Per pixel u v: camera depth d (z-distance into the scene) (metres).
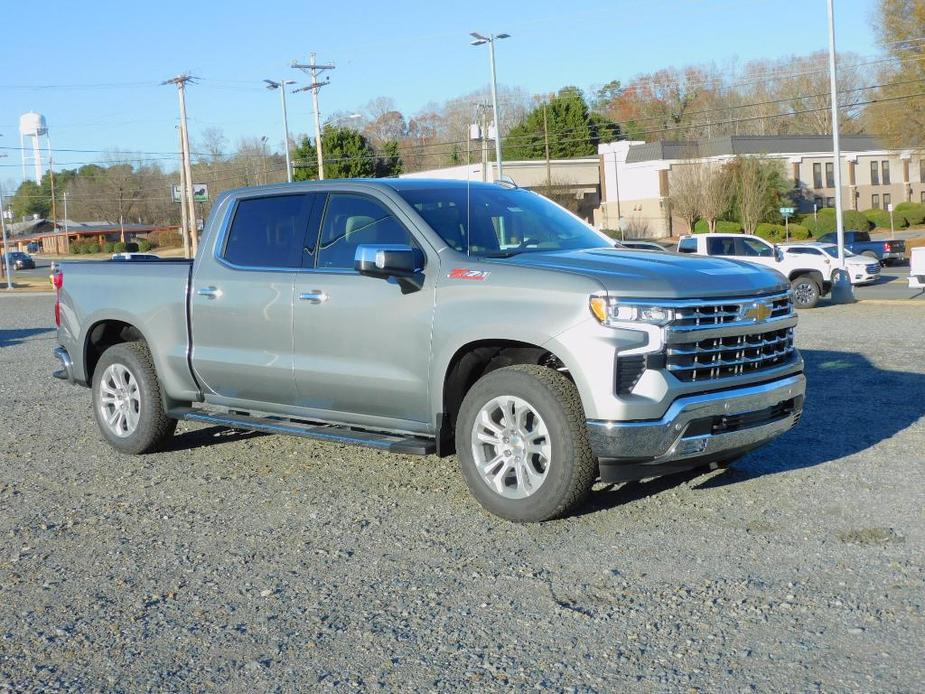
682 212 70.19
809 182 76.94
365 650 3.87
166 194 140.62
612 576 4.56
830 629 3.90
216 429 8.41
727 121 90.00
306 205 6.52
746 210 66.88
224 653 3.88
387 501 5.98
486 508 5.52
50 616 4.32
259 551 5.11
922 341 13.06
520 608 4.22
